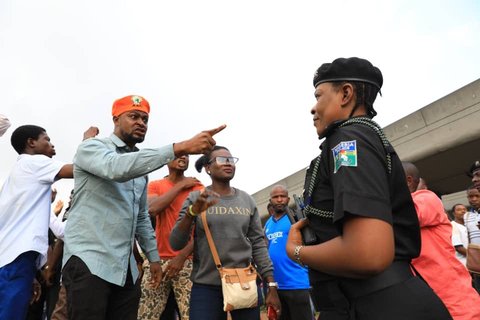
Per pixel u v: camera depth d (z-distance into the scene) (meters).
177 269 3.36
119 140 2.65
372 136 1.32
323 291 1.37
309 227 1.48
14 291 2.68
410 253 1.33
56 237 4.21
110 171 2.24
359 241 1.11
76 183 2.48
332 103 1.46
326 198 1.34
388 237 1.12
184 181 3.92
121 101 2.75
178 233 3.02
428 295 1.24
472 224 5.88
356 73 1.45
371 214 1.12
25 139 3.38
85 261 2.24
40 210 2.94
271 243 4.73
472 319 2.58
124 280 2.38
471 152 10.50
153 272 3.00
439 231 2.81
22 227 2.83
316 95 1.54
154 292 3.53
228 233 3.08
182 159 4.12
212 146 2.22
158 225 3.81
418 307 1.20
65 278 2.29
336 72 1.47
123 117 2.70
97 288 2.22
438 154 10.75
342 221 1.19
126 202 2.51
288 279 4.44
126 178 2.26
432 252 2.75
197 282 3.04
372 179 1.18
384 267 1.11
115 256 2.35
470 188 5.76
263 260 3.40
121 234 2.43
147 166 2.20
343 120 1.40
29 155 3.13
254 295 2.91
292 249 1.44
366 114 1.46
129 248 2.50
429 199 2.88
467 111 9.85
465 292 2.68
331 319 1.33
